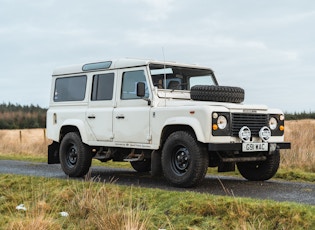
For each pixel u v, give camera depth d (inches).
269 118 350.6
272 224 223.8
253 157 344.2
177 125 335.3
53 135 434.3
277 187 334.6
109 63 389.4
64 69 433.4
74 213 264.1
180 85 375.9
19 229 237.0
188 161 324.5
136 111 359.6
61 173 440.8
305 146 542.0
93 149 410.6
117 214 240.4
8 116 2746.1
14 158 624.1
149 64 359.9
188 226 234.8
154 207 266.1
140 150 376.2
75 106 417.1
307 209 231.8
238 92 349.4
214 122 314.8
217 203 249.0
